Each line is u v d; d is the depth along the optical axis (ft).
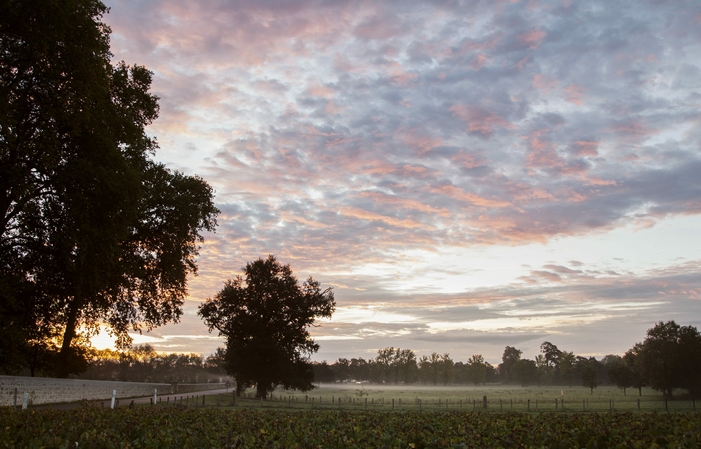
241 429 49.47
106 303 106.63
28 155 85.10
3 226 91.40
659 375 246.88
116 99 108.68
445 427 53.88
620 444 38.42
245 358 189.16
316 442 39.75
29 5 78.13
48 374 140.77
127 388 151.94
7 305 91.66
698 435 42.16
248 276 199.72
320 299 199.21
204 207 133.28
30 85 85.25
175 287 132.77
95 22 87.71
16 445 36.11
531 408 167.22
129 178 91.50
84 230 86.02
